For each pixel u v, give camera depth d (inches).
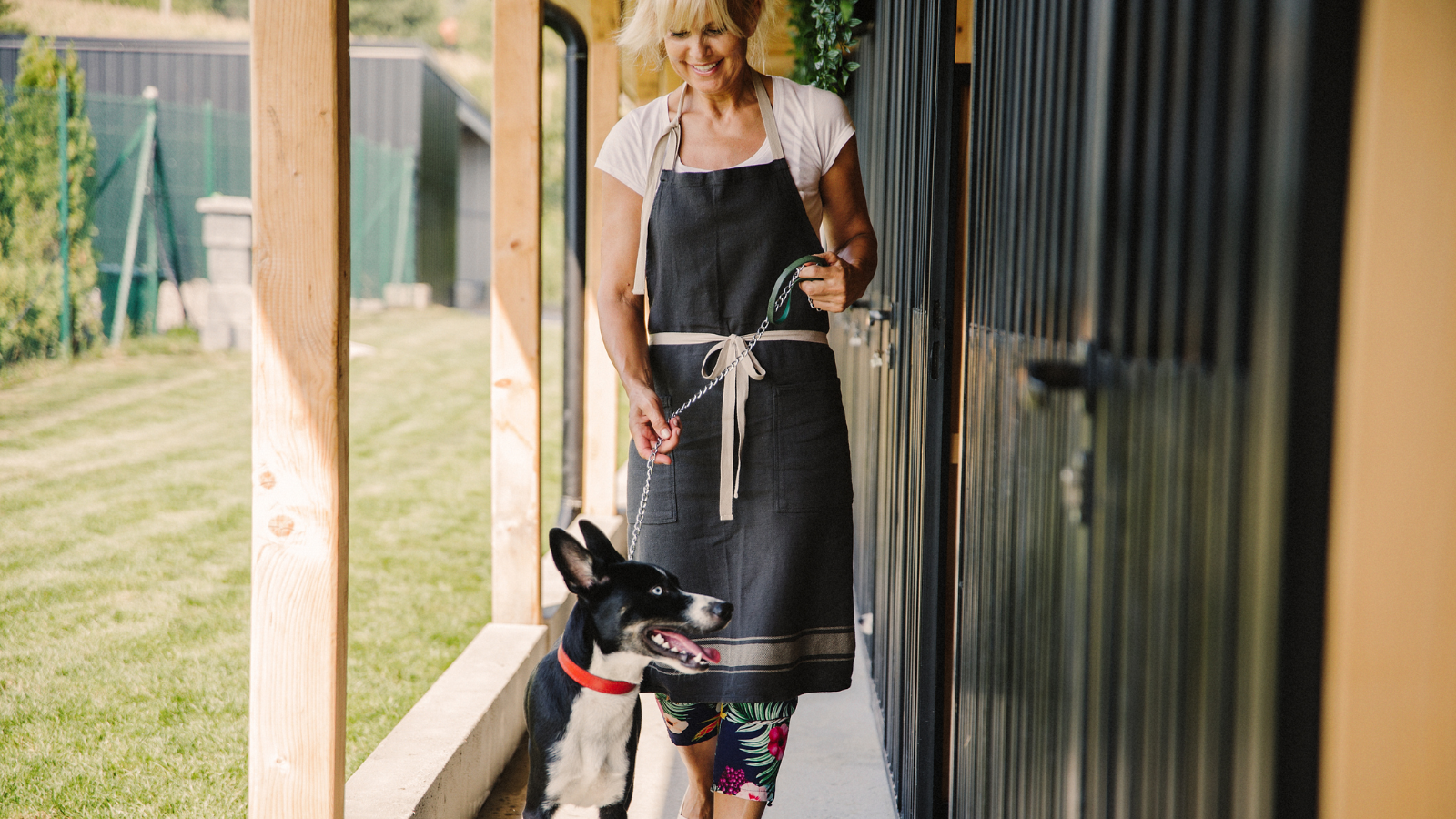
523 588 141.6
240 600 179.2
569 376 217.2
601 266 91.2
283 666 79.3
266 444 78.4
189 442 314.0
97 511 237.3
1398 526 29.9
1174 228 36.8
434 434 364.2
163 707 134.0
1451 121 29.1
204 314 514.0
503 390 140.0
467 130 1016.2
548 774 85.2
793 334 86.0
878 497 133.3
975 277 68.5
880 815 110.5
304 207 76.9
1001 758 59.4
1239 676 32.2
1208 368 34.3
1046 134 51.5
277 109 76.2
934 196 88.6
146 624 165.8
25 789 110.9
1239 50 32.6
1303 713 30.3
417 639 164.6
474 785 112.0
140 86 708.0
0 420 333.4
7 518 229.8
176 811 106.8
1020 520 55.6
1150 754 38.4
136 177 529.7
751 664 85.7
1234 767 32.6
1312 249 29.2
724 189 85.5
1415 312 29.5
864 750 128.0
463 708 115.0
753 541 86.3
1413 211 29.3
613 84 208.7
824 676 88.7
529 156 137.5
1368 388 29.6
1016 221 57.6
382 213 759.1
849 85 177.2
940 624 92.3
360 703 138.0
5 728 126.6
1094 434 43.6
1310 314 29.3
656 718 141.3
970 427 69.1
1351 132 29.1
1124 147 41.7
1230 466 32.6
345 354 79.7
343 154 77.9
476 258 1031.0
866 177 151.1
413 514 254.2
